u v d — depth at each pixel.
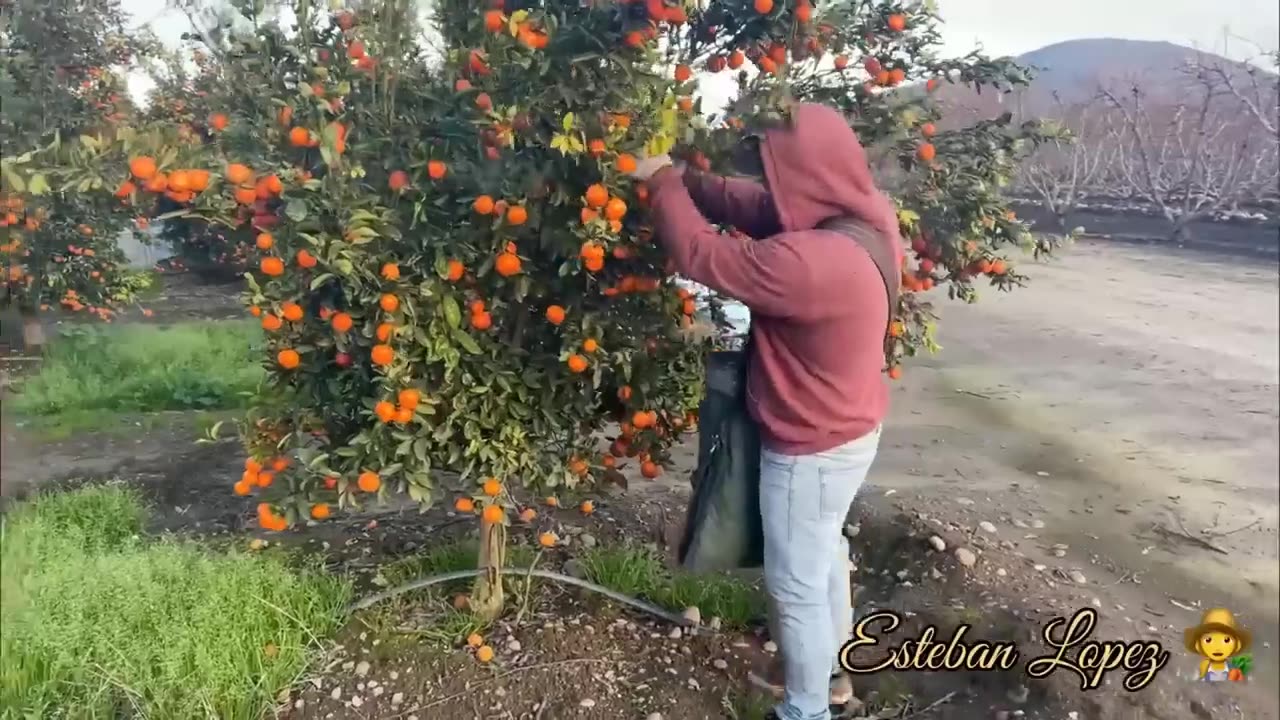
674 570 2.96
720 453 2.16
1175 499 3.41
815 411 1.95
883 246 1.91
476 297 2.03
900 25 2.20
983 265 2.55
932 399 4.55
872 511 3.43
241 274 2.21
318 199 1.77
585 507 2.57
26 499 2.64
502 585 2.75
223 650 2.23
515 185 1.86
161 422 3.97
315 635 2.48
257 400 2.17
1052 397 4.33
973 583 2.89
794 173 1.87
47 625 2.15
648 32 1.79
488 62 1.84
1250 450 3.64
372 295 1.85
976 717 2.34
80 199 1.97
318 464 1.96
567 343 2.08
